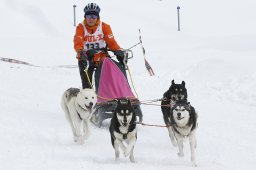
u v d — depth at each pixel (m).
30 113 11.14
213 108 13.14
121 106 7.70
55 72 18.36
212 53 24.42
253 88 14.70
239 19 37.88
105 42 11.10
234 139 9.91
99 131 10.17
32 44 29.80
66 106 9.57
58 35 35.03
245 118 11.99
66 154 8.12
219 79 17.02
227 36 30.97
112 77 10.41
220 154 8.70
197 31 35.75
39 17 38.19
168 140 9.76
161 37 33.75
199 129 10.73
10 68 18.20
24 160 7.52
